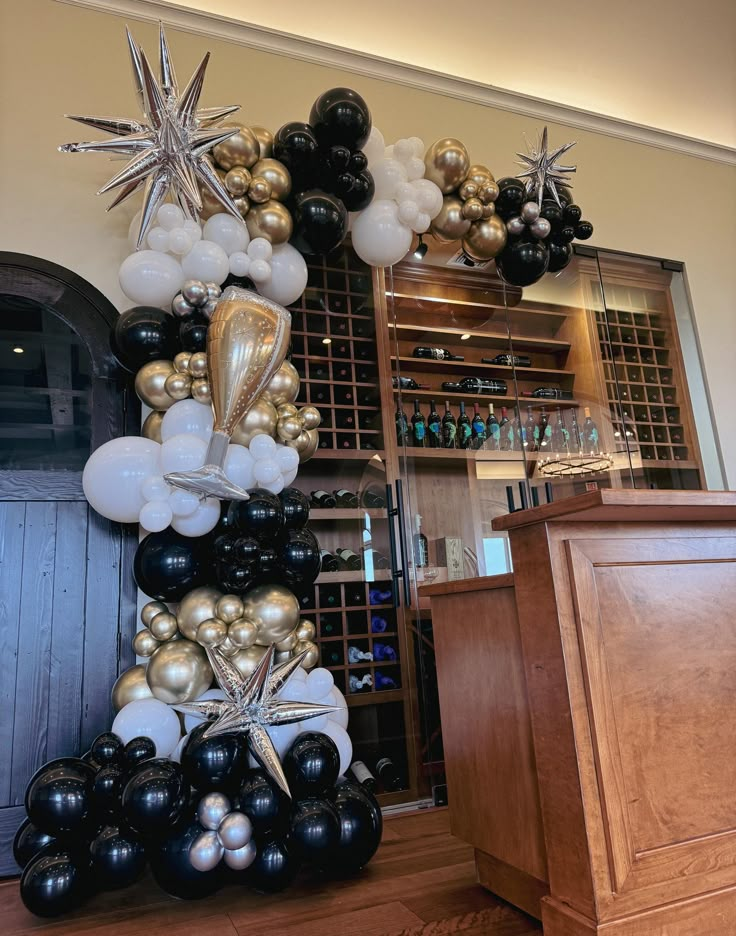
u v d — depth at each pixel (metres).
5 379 2.28
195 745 1.57
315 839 1.49
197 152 1.98
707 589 1.30
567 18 3.12
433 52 3.22
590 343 3.48
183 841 1.48
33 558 2.17
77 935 1.42
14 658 2.09
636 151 3.76
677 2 3.13
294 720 1.67
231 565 1.79
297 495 1.98
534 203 2.53
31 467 2.23
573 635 1.16
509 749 1.37
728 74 3.62
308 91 2.95
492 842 1.42
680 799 1.17
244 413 1.87
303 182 2.20
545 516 1.16
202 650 1.81
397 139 3.12
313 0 2.84
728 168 4.02
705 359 3.64
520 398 3.38
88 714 2.12
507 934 1.29
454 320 3.31
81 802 1.50
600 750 1.11
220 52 2.80
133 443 1.89
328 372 3.00
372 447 3.00
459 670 1.56
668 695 1.20
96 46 2.59
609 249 3.55
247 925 1.41
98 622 2.19
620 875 1.08
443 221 2.46
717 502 1.14
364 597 2.88
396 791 2.52
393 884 1.60
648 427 3.74
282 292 2.23
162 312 2.04
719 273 3.81
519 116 3.45
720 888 1.16
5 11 2.49
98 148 1.93
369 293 3.07
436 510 3.05
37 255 2.35
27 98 2.45
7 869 1.95
